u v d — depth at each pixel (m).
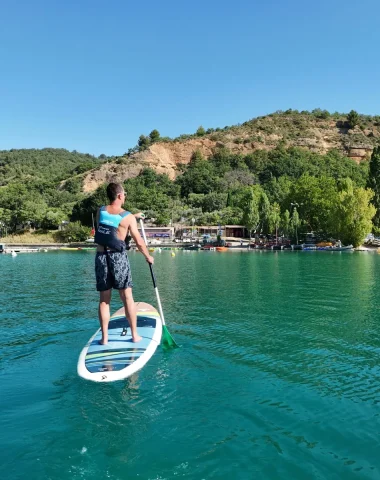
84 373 5.45
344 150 145.38
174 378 5.53
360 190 58.06
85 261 36.25
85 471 3.47
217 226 85.19
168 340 6.93
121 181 130.62
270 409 4.65
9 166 177.62
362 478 3.39
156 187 121.19
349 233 58.53
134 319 6.39
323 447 3.86
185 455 3.70
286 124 163.50
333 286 16.03
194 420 4.36
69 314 10.17
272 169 126.94
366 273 22.16
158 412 4.53
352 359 6.53
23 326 8.82
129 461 3.61
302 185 78.62
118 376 5.41
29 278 20.20
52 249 68.00
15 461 3.61
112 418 4.38
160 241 78.12
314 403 4.82
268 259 37.75
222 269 25.47
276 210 80.06
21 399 4.87
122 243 6.05
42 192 122.25
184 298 12.84
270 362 6.30
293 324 8.94
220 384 5.36
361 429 4.21
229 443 3.91
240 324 8.95
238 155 138.38
